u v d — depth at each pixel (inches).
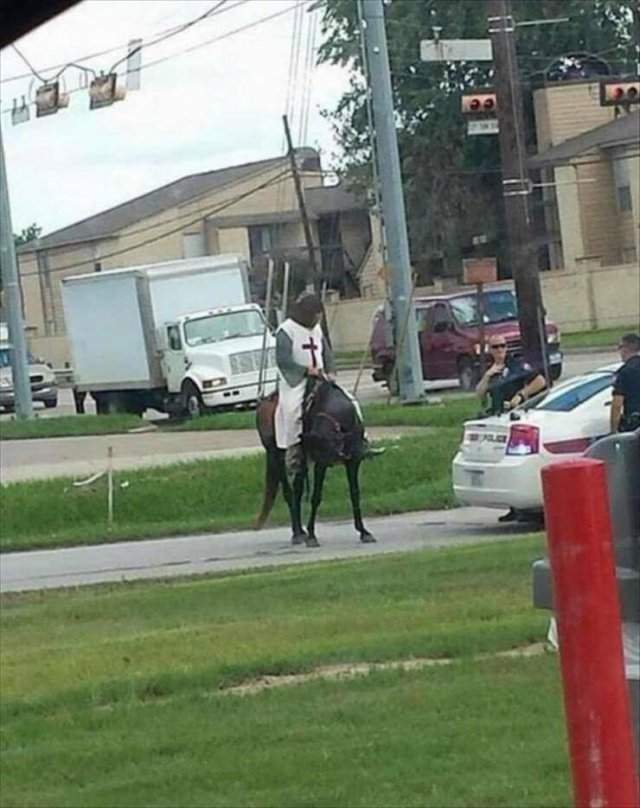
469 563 616.7
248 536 898.7
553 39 2874.0
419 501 974.4
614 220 2733.8
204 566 768.9
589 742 199.5
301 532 818.8
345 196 3479.3
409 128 2896.2
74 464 1301.7
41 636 540.4
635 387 758.5
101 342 1886.1
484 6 2810.0
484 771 322.7
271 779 328.5
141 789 329.1
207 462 1137.4
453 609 510.6
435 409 1408.7
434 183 2881.4
